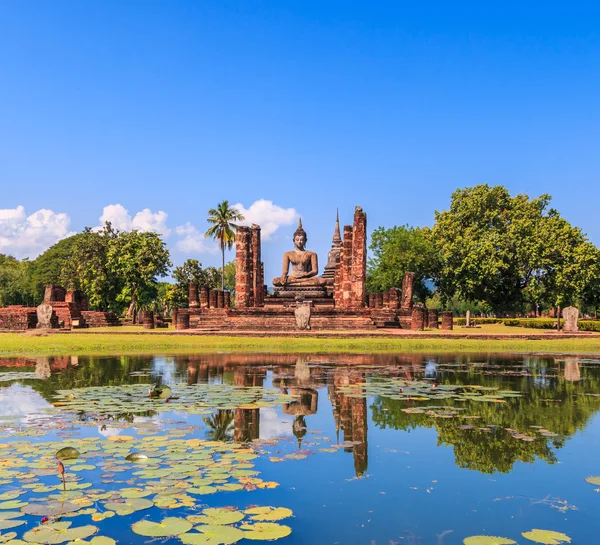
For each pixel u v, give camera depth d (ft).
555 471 21.30
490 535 15.52
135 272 177.99
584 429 27.91
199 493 18.53
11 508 17.08
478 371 52.49
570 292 154.40
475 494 18.75
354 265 120.78
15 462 21.71
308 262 146.61
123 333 99.76
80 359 64.39
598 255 153.89
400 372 51.60
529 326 167.94
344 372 51.34
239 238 123.75
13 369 54.08
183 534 15.31
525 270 163.22
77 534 15.21
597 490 19.26
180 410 32.35
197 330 104.99
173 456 22.70
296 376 48.29
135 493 18.38
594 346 82.74
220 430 27.61
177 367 55.57
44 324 112.06
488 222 173.17
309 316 100.17
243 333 95.35
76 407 32.86
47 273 264.11
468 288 166.91
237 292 122.93
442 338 92.12
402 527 16.02
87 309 160.35
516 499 18.38
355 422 29.48
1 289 267.80
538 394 38.52
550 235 155.53
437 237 177.68
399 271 182.29
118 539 15.07
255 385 42.57
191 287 146.30
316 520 16.49
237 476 20.25
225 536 15.20
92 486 19.11
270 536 15.19
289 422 29.40
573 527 16.10
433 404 34.60
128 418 30.30
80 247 203.41
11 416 30.58
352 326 105.50
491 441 25.66
